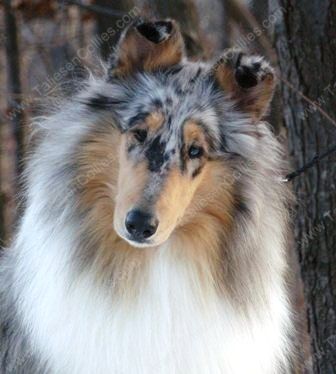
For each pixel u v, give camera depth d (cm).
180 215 991
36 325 1049
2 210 1730
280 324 1095
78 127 1038
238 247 1045
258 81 1039
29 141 1144
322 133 1215
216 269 1039
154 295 1020
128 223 955
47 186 1046
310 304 1258
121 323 1018
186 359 1023
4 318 1127
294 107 1228
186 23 1677
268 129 1107
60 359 1033
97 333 1020
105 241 1023
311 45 1203
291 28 1209
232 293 1041
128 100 1019
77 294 1023
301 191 1234
